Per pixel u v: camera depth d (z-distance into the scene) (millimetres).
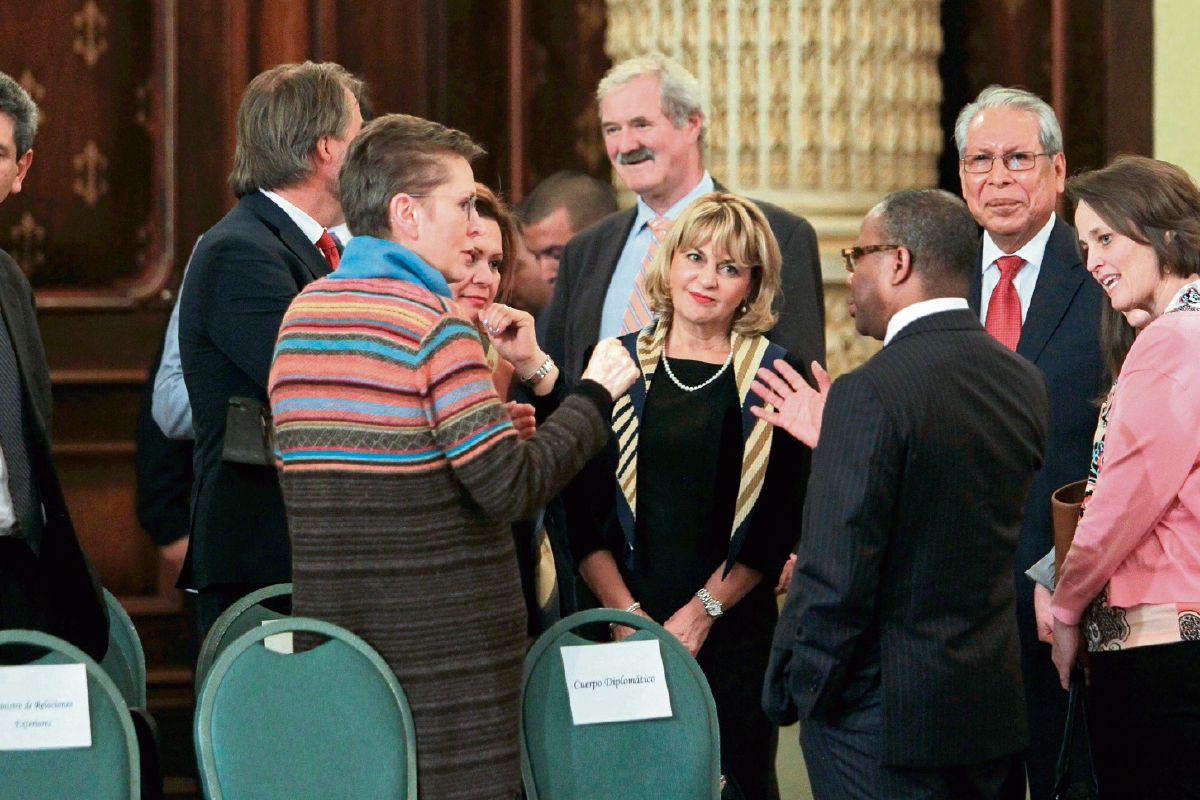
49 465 8695
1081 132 17094
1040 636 9953
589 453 7270
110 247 15430
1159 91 17031
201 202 15547
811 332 11203
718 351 9812
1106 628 8664
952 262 7992
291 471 7012
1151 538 8516
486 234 9617
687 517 9602
